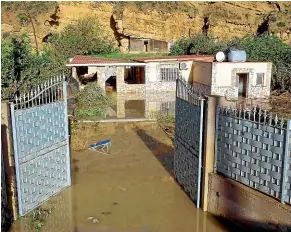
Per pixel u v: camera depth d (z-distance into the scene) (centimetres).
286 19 4497
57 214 884
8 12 4484
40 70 1805
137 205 937
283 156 674
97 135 1616
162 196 991
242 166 775
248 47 3052
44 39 4481
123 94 2836
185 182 1011
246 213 748
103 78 2853
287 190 673
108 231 809
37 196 913
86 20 4406
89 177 1122
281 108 1697
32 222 837
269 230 692
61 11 4516
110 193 1010
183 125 1017
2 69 1491
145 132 1680
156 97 2722
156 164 1250
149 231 812
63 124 1004
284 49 2941
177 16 4694
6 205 806
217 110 838
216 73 2412
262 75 2466
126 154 1352
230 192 796
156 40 4641
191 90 953
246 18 4800
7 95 1438
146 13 4575
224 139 822
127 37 4647
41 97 942
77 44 4075
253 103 1864
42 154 920
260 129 722
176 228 821
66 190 1024
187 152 985
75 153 1357
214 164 861
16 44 1691
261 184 730
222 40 4459
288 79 2544
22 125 843
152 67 2861
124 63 2802
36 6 4559
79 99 2281
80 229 816
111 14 4616
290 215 645
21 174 851
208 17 4753
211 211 870
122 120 1922
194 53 3919
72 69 2906
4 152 840
